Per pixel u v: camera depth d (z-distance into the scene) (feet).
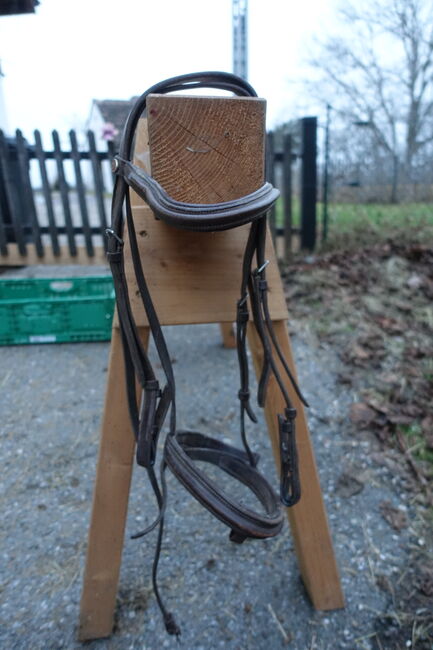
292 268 11.37
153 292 2.86
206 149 2.31
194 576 4.12
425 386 6.70
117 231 2.46
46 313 8.46
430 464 5.35
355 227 13.62
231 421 6.32
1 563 4.25
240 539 2.54
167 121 2.23
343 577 4.11
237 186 2.40
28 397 6.88
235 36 15.51
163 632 3.63
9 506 4.92
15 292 9.18
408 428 5.92
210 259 2.94
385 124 22.93
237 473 3.34
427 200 16.99
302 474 3.47
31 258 12.84
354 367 7.34
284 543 4.49
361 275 10.45
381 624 3.71
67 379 7.38
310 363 7.58
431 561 4.24
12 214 12.46
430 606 3.85
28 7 9.27
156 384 2.56
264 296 2.60
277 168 14.35
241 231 2.99
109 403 3.09
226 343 8.43
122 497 3.28
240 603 3.87
